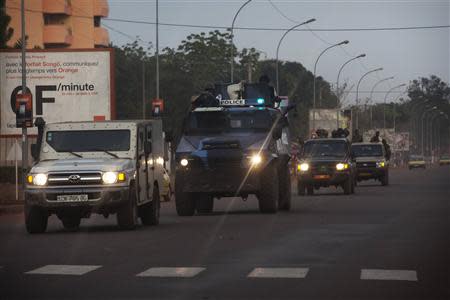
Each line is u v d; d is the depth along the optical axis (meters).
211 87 61.97
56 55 107.69
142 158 47.19
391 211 58.06
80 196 43.50
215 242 37.94
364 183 121.56
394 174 167.38
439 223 47.69
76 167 43.81
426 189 96.25
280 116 59.53
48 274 28.20
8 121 107.06
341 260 31.14
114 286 25.50
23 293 24.45
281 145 58.69
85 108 107.81
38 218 44.06
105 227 48.50
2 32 110.88
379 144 110.75
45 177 43.66
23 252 34.97
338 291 24.38
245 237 40.06
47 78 107.75
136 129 46.91
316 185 85.38
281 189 59.09
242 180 55.09
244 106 59.00
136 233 43.16
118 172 43.81
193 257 32.38
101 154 46.09
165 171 83.81
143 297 23.58
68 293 24.36
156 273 28.08
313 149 87.12
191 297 23.52
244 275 27.53
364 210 59.31
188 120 57.47
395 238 39.19
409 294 23.83
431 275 27.33
